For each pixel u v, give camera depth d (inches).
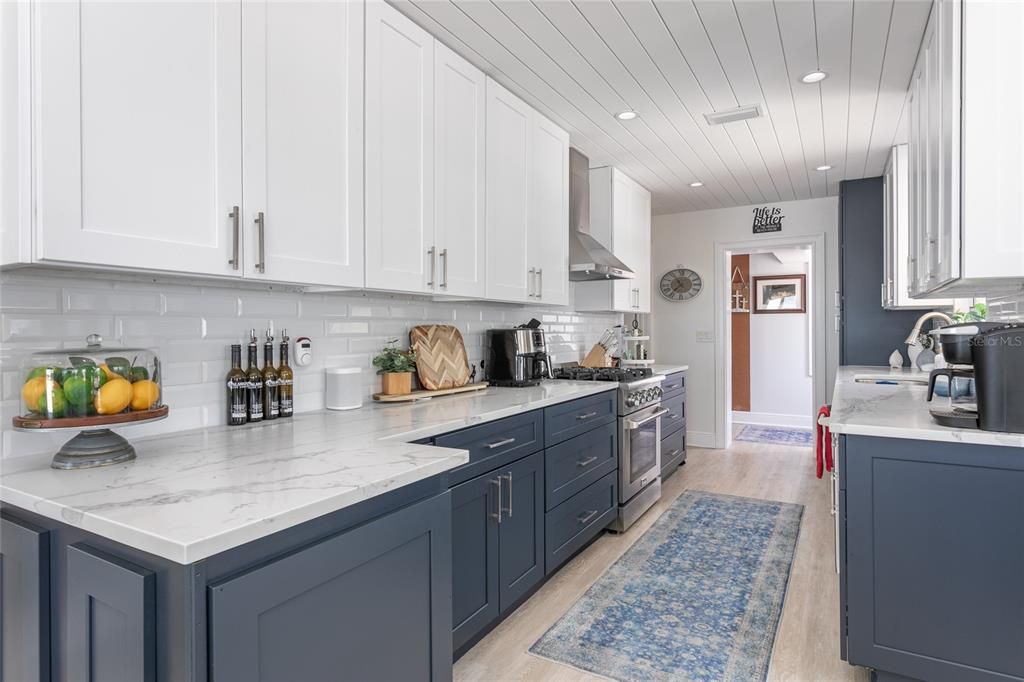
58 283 57.9
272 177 64.4
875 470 69.1
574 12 84.7
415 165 86.3
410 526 50.6
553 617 91.4
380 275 79.6
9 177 46.6
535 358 129.1
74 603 40.8
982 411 64.2
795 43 93.9
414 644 51.3
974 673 64.4
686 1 81.9
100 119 49.1
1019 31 65.9
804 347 273.9
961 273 69.5
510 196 111.7
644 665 78.4
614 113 123.8
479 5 82.8
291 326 82.8
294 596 39.6
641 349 209.0
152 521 36.9
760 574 106.9
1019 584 62.2
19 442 55.2
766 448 221.3
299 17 67.9
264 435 66.7
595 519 117.8
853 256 177.9
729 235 217.0
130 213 51.1
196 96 56.7
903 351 172.1
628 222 174.4
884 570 68.7
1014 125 66.0
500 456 86.0
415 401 96.7
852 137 139.3
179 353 68.7
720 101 117.3
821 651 81.3
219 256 58.6
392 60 82.0
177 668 34.4
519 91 112.6
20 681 45.0
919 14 85.0
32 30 45.3
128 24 51.1
